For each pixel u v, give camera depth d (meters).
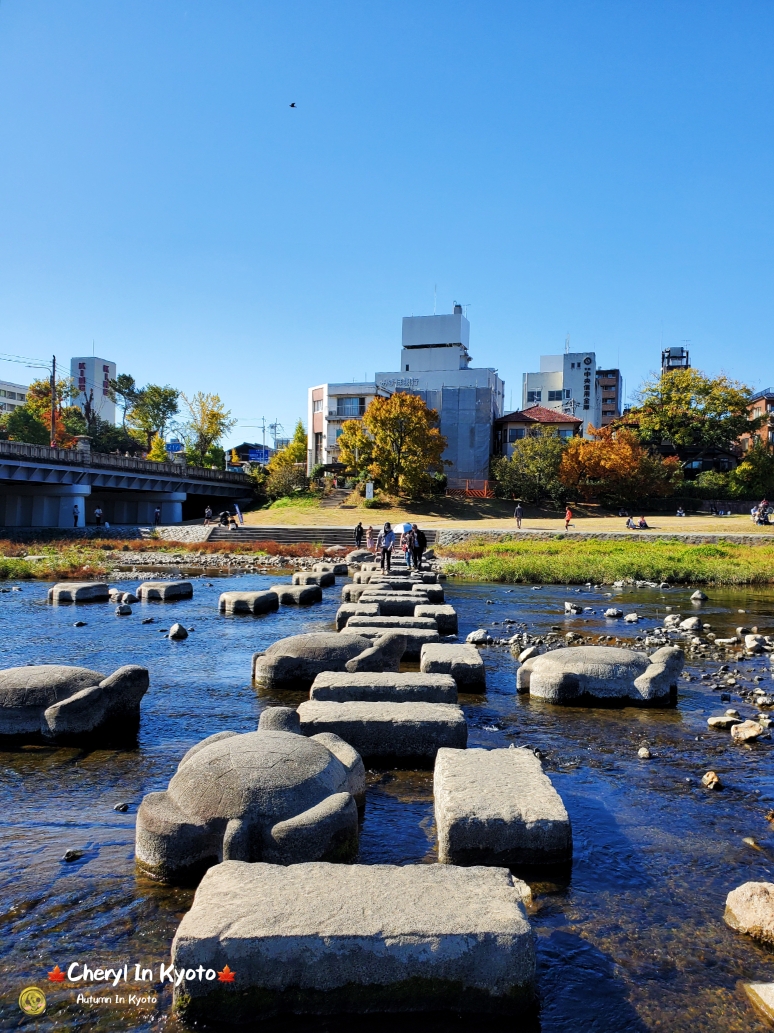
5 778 6.45
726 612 18.03
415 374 84.19
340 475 70.38
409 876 3.89
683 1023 3.45
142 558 33.28
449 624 13.53
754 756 7.14
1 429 70.69
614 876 4.78
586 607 18.64
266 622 15.61
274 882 3.81
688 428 70.50
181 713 8.48
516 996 3.39
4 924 4.20
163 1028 3.38
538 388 102.69
